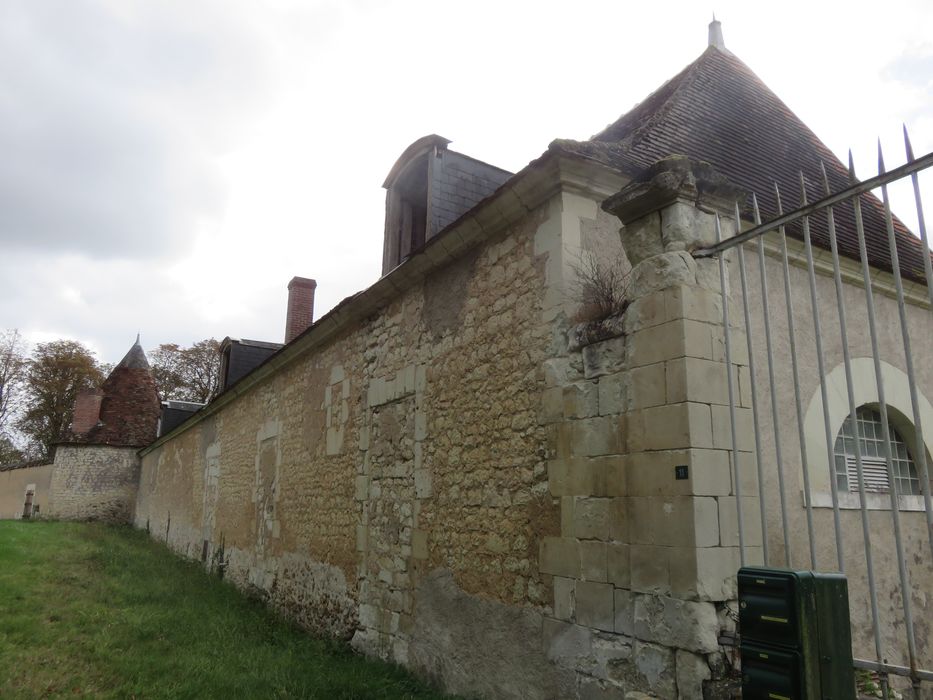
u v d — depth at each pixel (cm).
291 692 471
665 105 561
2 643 586
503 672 414
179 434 1734
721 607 302
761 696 219
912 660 217
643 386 338
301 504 808
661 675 306
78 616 714
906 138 233
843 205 592
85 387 2711
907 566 480
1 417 3094
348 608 641
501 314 460
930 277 221
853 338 502
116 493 2378
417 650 511
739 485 304
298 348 851
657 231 346
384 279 609
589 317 389
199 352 3250
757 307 440
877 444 509
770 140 610
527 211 443
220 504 1208
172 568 1199
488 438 458
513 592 416
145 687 492
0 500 2709
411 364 579
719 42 701
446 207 609
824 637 215
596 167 405
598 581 351
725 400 325
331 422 749
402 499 568
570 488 378
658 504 320
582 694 350
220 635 661
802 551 418
